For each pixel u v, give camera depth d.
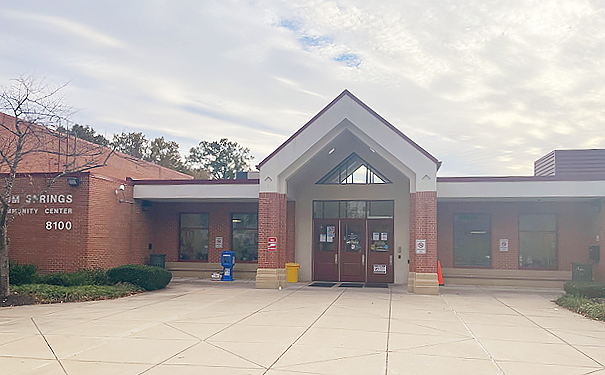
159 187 21.55
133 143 55.94
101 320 11.81
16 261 18.78
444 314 13.31
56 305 14.22
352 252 21.58
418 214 18.00
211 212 23.33
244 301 15.32
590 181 18.56
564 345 9.77
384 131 18.53
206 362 8.16
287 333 10.50
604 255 18.98
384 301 15.62
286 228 20.23
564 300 15.39
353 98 18.84
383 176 21.58
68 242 18.52
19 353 8.65
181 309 13.62
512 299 16.77
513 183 19.06
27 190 19.02
